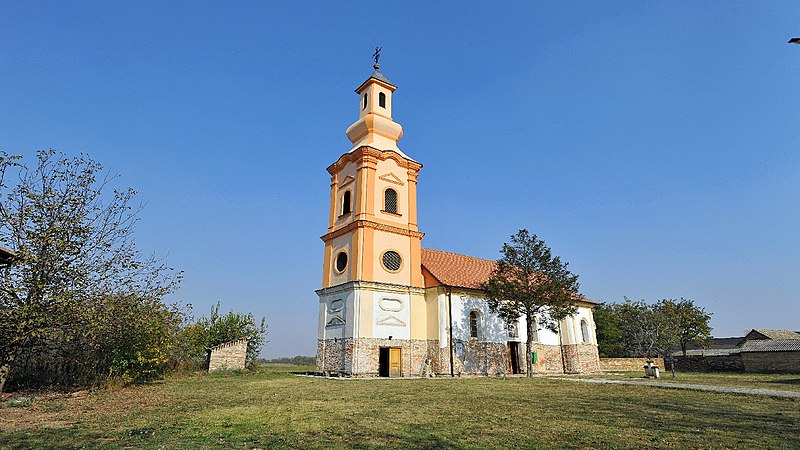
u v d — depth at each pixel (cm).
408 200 3822
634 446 880
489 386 2259
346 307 3372
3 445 901
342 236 3666
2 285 1738
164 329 2467
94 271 1984
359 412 1343
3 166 1761
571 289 3334
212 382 2614
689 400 1619
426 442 923
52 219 1883
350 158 3803
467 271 4047
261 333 5075
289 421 1180
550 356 4056
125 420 1198
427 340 3516
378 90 4072
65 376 2086
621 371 4459
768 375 3525
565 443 907
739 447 873
